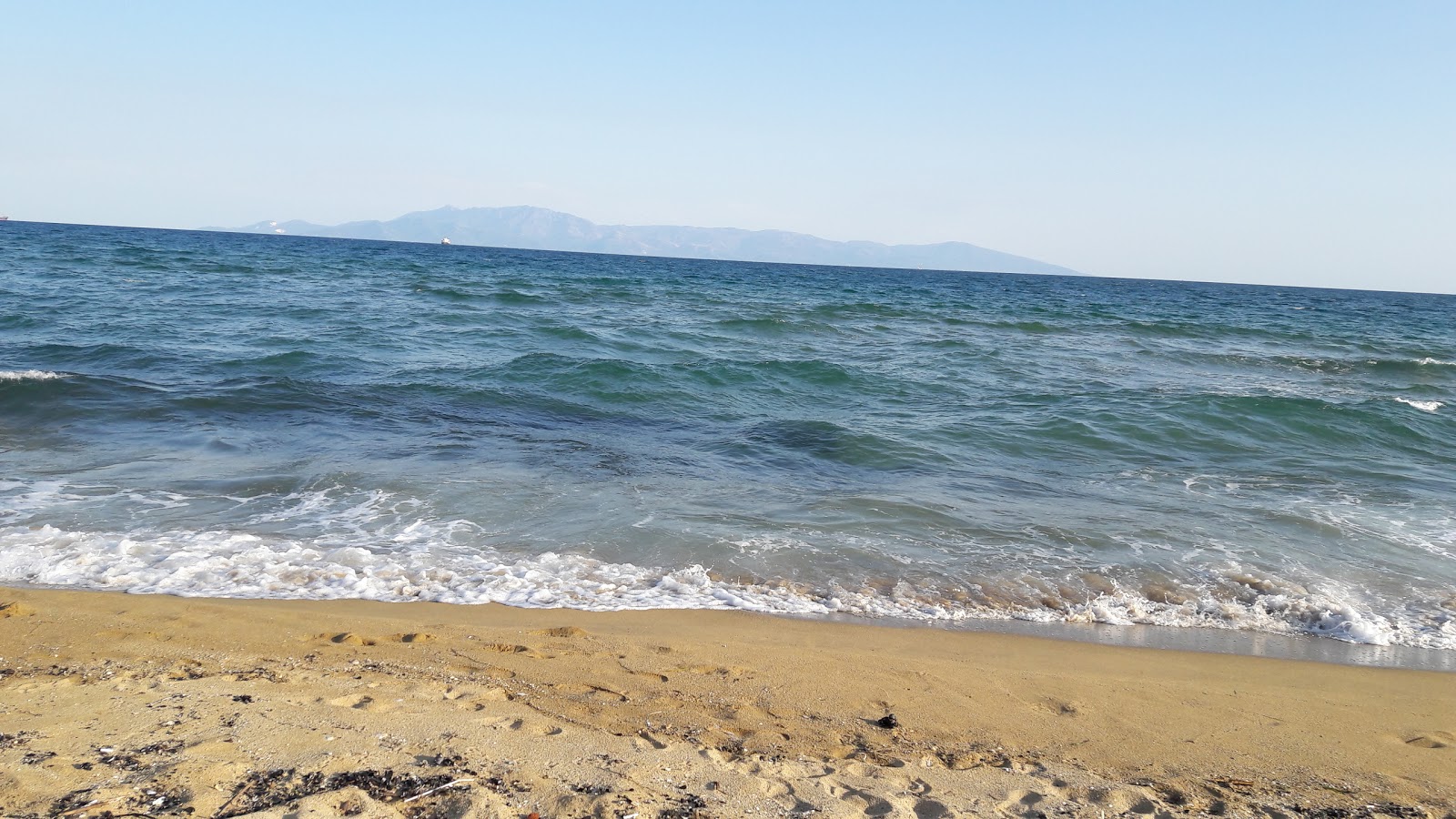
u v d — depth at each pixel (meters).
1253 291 111.25
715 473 10.28
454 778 3.40
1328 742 4.60
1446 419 15.04
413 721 4.00
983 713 4.77
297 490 8.80
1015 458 11.75
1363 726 4.84
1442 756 4.45
